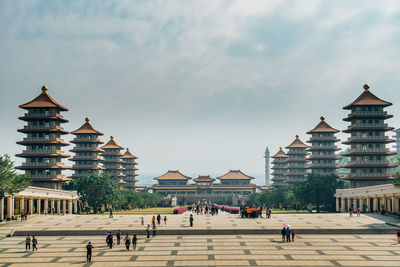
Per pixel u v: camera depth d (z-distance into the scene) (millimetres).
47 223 73562
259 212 82125
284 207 145500
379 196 90875
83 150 141625
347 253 49406
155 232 63750
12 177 75625
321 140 148750
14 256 48719
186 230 65125
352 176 114875
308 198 109188
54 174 116562
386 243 56062
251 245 55156
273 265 43562
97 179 109062
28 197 90812
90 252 45906
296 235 63406
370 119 116000
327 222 73062
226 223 73000
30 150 115562
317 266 43062
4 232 65000
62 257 48094
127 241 52062
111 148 171875
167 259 46781
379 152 113375
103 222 74938
